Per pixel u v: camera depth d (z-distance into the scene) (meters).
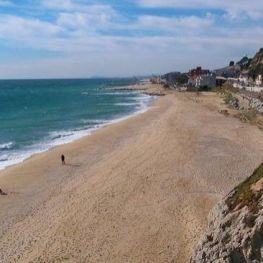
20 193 36.38
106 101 137.38
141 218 29.23
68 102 136.12
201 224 27.45
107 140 58.19
